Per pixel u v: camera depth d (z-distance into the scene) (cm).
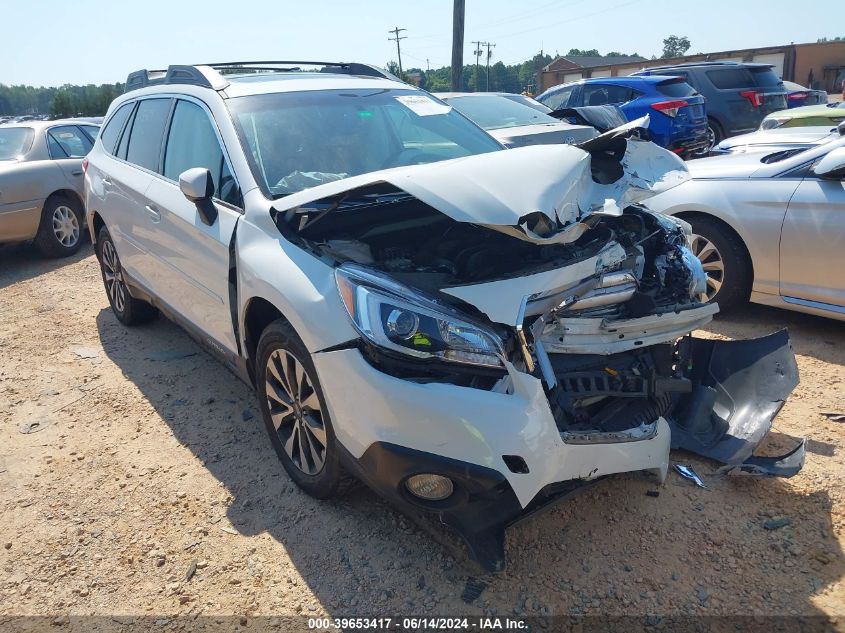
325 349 261
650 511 292
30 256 863
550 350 277
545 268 265
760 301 480
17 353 510
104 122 548
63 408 416
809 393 388
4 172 770
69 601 261
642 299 298
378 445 246
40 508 317
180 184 338
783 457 296
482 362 239
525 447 234
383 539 284
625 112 1087
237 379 445
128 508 314
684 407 341
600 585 254
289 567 271
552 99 1272
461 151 400
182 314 408
